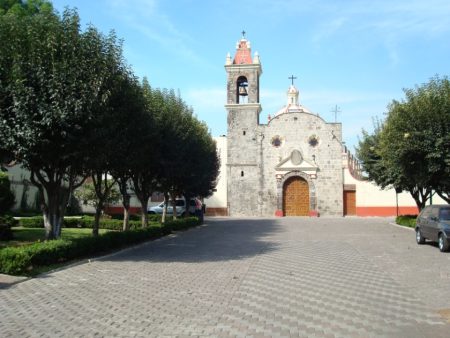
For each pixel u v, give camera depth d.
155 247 20.17
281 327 7.94
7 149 15.19
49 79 14.97
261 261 15.73
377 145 34.59
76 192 42.19
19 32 15.52
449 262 15.77
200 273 13.23
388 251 18.78
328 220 42.66
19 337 7.28
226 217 50.75
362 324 8.20
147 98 23.73
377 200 51.12
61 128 15.02
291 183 51.53
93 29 16.44
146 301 9.75
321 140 51.06
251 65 52.78
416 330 7.89
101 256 16.64
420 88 26.08
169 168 25.66
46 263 13.89
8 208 22.92
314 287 11.39
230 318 8.48
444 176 25.81
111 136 16.88
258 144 52.19
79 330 7.67
